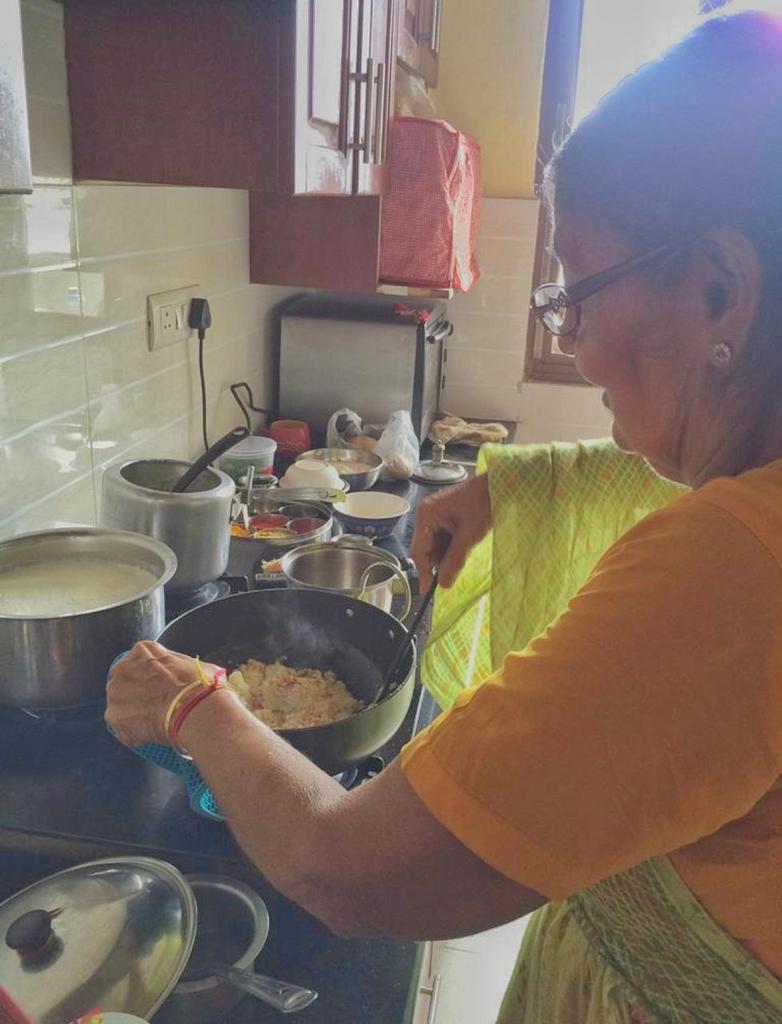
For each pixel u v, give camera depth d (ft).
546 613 3.32
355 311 7.38
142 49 3.69
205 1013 2.33
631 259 1.70
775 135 1.50
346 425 6.93
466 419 8.73
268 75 3.58
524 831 1.52
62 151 3.89
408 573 4.64
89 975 2.23
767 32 1.56
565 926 2.47
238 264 6.38
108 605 3.25
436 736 1.63
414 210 6.33
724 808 1.53
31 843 2.86
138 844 2.81
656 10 7.64
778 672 1.48
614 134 1.67
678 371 1.76
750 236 1.54
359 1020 2.37
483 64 8.05
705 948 1.89
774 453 1.73
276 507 5.53
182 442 5.69
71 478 4.35
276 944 2.59
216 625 3.47
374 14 4.67
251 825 1.91
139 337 4.93
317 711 3.26
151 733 2.31
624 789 1.49
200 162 3.78
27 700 3.18
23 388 3.87
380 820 1.66
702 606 1.49
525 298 8.32
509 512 3.20
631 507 3.17
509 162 8.23
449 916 1.66
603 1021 2.17
